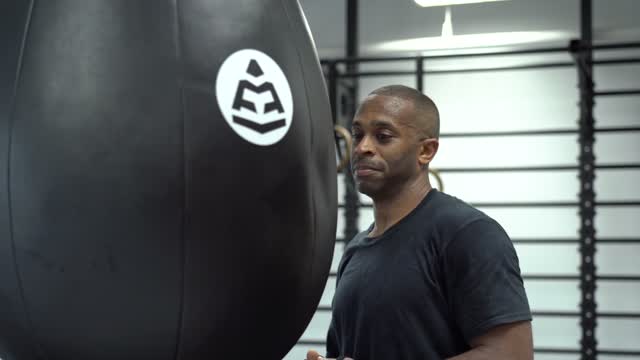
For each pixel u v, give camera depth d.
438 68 5.38
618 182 5.02
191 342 1.01
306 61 1.14
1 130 1.02
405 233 1.60
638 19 5.06
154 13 1.01
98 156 0.98
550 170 5.11
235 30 1.04
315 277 1.14
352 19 5.41
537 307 5.08
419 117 1.61
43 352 1.03
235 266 1.01
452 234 1.54
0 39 1.05
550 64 5.11
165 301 0.99
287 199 1.06
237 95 1.02
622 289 4.93
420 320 1.56
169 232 0.98
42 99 1.00
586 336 4.83
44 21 1.03
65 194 0.98
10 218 1.01
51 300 1.00
